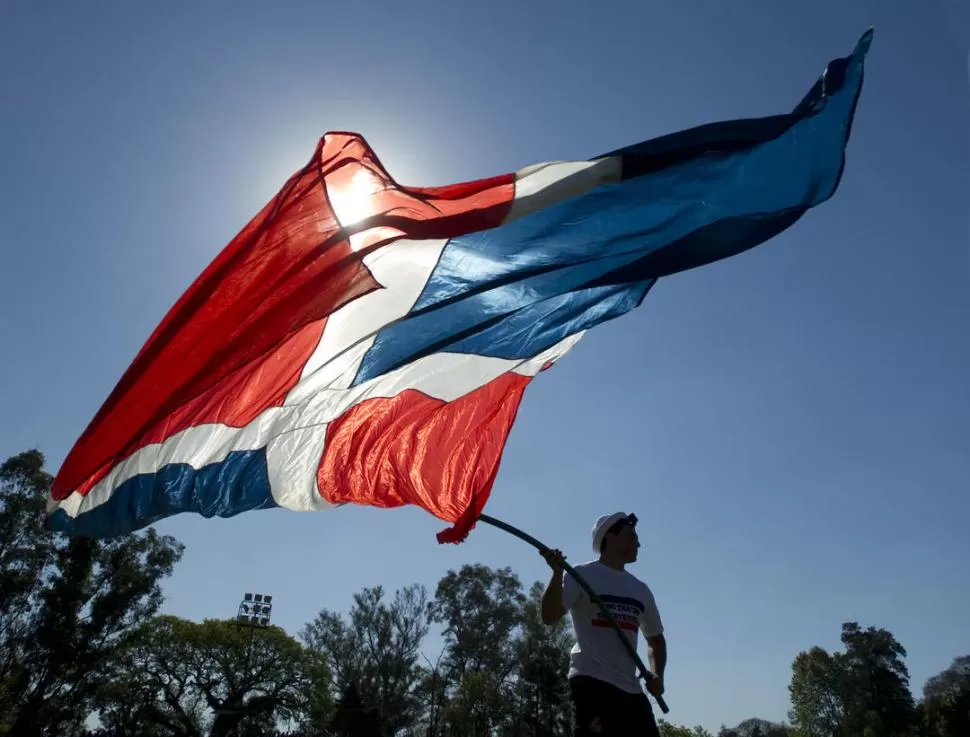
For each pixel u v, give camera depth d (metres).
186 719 46.69
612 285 5.73
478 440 5.86
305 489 5.62
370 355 5.52
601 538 4.81
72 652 35.66
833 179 5.03
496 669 48.09
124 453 5.29
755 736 76.31
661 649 4.54
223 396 5.41
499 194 5.42
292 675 49.44
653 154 5.50
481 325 5.59
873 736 62.47
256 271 5.20
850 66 5.24
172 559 40.12
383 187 5.29
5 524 36.44
